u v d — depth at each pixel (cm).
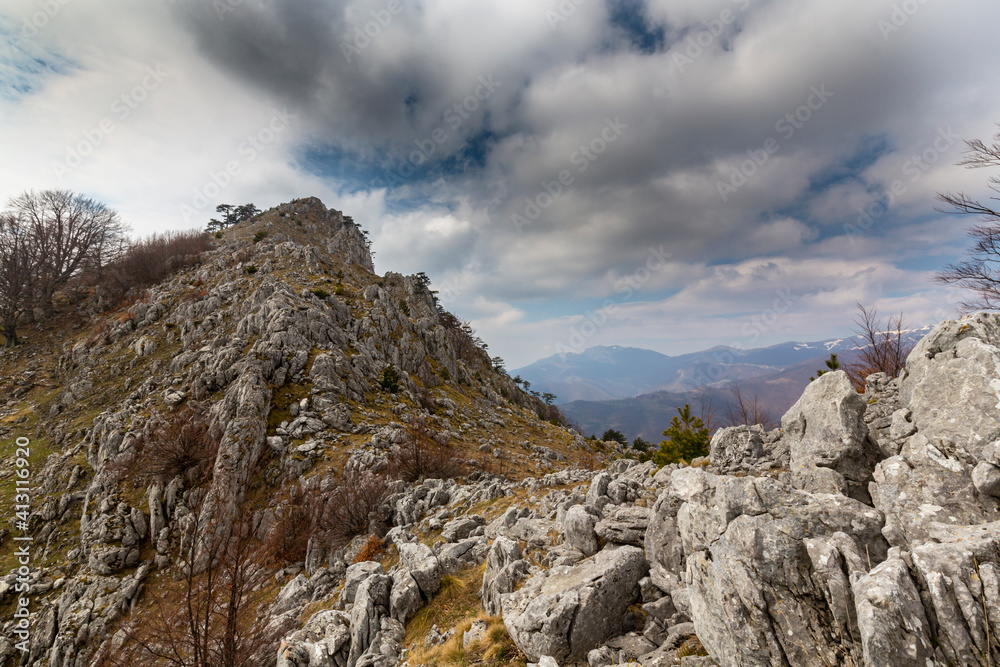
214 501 3347
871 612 535
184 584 2766
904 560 609
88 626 2647
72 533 3456
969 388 798
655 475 1573
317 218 14575
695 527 881
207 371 5078
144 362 5678
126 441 4084
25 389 5662
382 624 1445
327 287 8156
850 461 959
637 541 1186
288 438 4194
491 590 1361
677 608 948
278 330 5712
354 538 2748
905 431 902
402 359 7294
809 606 649
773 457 1232
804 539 693
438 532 2342
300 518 3167
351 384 5447
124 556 3144
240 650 1681
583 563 1174
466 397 7856
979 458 712
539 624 984
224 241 10994
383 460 3762
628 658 885
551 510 1873
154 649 2158
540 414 10469
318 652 1430
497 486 2741
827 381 1088
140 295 7856
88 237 8838
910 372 1016
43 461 4331
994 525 583
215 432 4162
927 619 532
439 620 1399
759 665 657
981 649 489
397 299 9406
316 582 2331
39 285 7850
